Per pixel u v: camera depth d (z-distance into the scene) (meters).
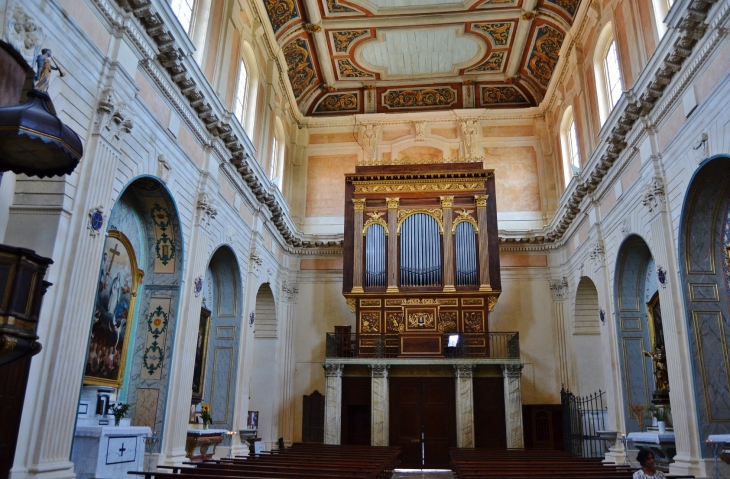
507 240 18.62
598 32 14.25
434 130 20.12
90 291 7.42
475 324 16.28
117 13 8.20
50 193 7.07
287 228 17.77
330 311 18.86
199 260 11.13
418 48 18.31
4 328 4.36
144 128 9.13
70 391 6.99
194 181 11.21
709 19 8.62
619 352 12.82
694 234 9.89
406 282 16.72
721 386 9.36
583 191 14.66
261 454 11.72
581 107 15.57
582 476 7.23
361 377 16.45
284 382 18.14
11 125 4.56
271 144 16.83
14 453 6.15
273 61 16.64
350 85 20.31
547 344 18.00
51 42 6.80
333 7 16.44
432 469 15.61
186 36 9.59
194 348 10.86
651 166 10.86
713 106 8.78
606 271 13.76
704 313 9.67
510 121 19.92
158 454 9.55
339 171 20.00
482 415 15.81
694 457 9.30
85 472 7.40
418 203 17.50
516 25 17.19
